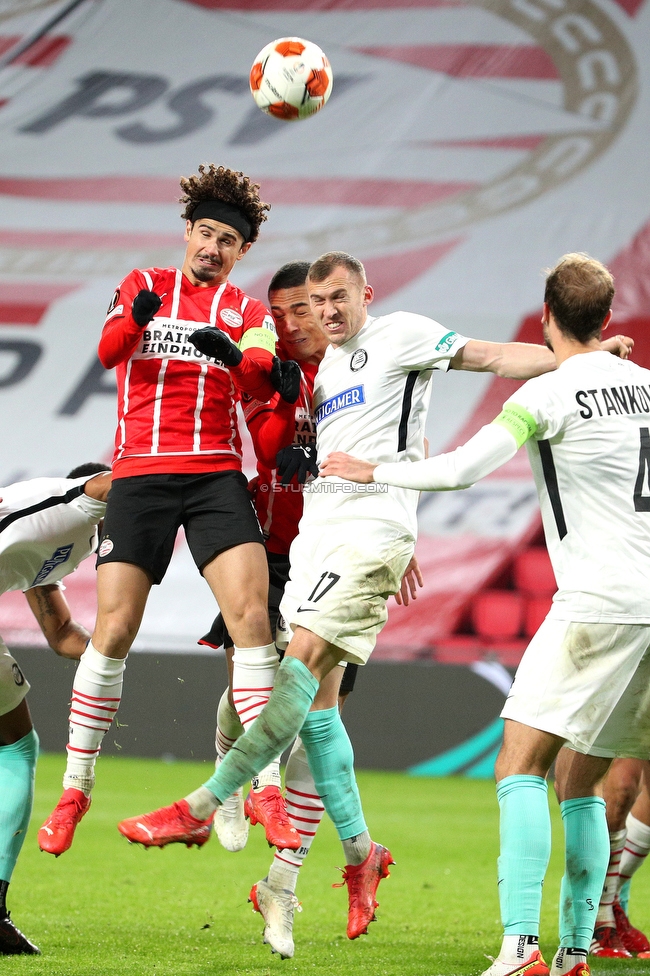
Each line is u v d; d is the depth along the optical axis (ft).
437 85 214.28
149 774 120.67
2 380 195.00
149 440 44.86
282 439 47.14
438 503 172.65
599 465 37.76
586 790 40.16
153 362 45.06
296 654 42.06
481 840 86.58
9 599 157.38
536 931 36.19
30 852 75.20
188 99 220.64
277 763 45.39
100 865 70.69
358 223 205.16
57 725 131.85
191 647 157.28
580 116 208.33
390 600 163.94
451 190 206.69
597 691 36.91
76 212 212.02
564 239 197.98
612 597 36.91
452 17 218.38
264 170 211.61
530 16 215.51
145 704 125.90
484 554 165.99
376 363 45.21
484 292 195.52
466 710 132.57
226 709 53.42
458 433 180.34
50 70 224.94
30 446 187.62
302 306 51.65
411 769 132.67
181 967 41.70
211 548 44.21
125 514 44.29
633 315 186.19
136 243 208.13
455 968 43.11
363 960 44.68
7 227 210.79
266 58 50.47
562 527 38.52
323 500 45.32
